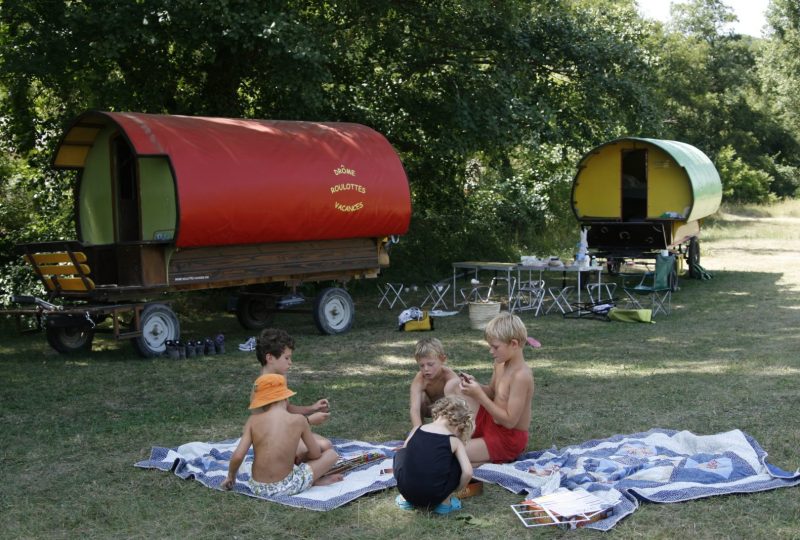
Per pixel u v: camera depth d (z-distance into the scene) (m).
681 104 49.28
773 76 50.53
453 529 5.34
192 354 11.98
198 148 11.76
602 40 18.94
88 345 12.52
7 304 14.41
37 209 16.61
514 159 28.52
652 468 6.09
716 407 8.37
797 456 6.71
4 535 5.48
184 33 14.37
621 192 19.50
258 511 5.71
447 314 15.64
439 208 21.77
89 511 5.85
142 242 11.54
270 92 16.89
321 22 16.64
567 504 5.51
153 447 7.23
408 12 17.86
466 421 5.66
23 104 15.81
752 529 5.23
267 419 5.97
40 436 7.85
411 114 18.91
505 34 18.08
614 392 9.14
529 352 11.66
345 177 13.27
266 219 12.24
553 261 15.61
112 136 12.34
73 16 13.53
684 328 13.52
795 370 10.07
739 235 31.84
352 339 13.26
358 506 5.75
